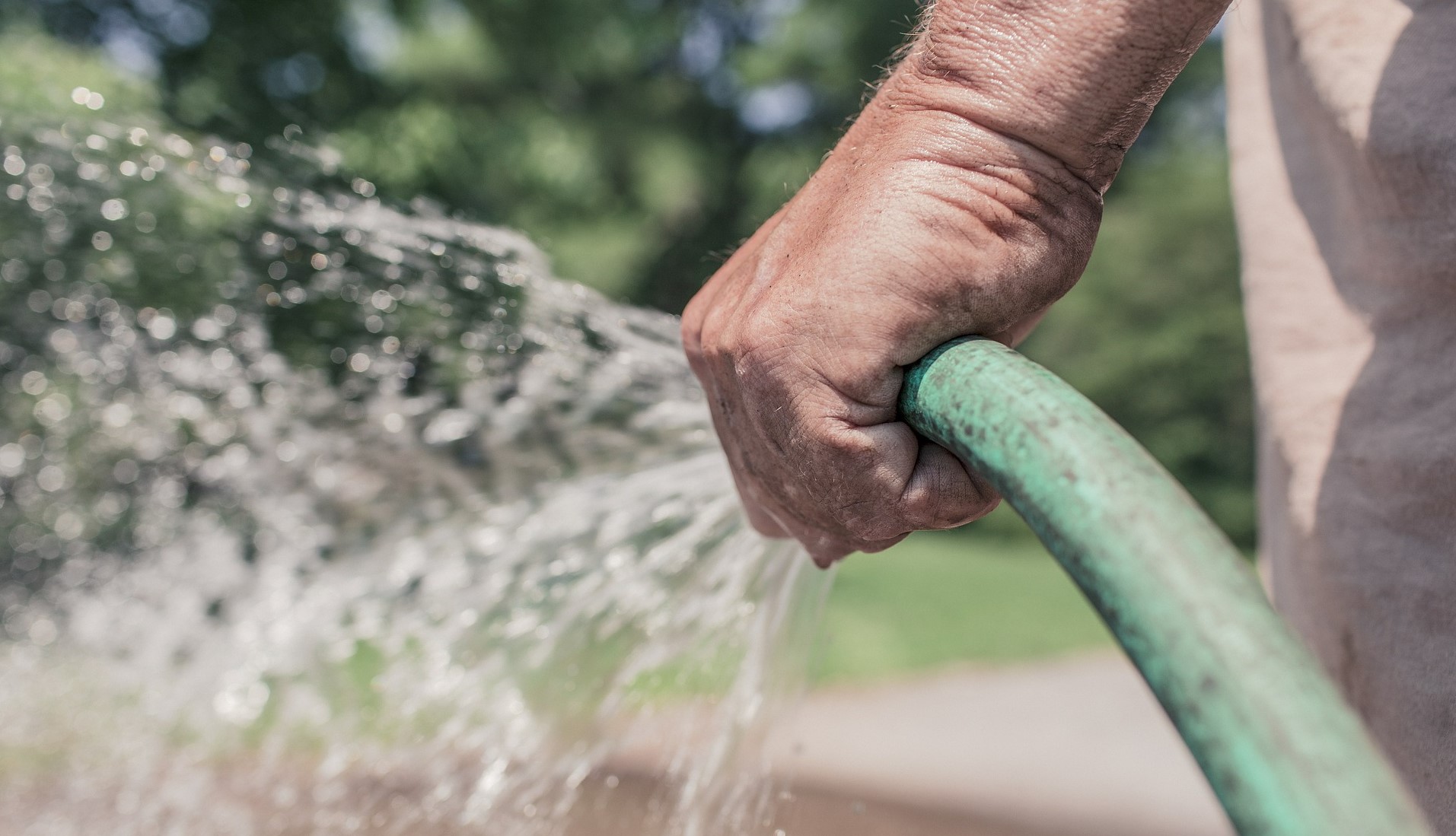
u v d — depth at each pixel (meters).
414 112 16.30
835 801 4.03
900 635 9.68
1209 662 0.48
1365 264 1.28
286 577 3.46
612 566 1.73
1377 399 1.24
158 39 14.19
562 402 1.88
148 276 3.82
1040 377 0.65
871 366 0.80
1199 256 23.92
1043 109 0.80
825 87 20.83
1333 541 1.27
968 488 0.84
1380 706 1.24
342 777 2.65
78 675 4.12
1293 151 1.41
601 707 1.74
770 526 1.03
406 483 2.45
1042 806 4.71
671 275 18.88
